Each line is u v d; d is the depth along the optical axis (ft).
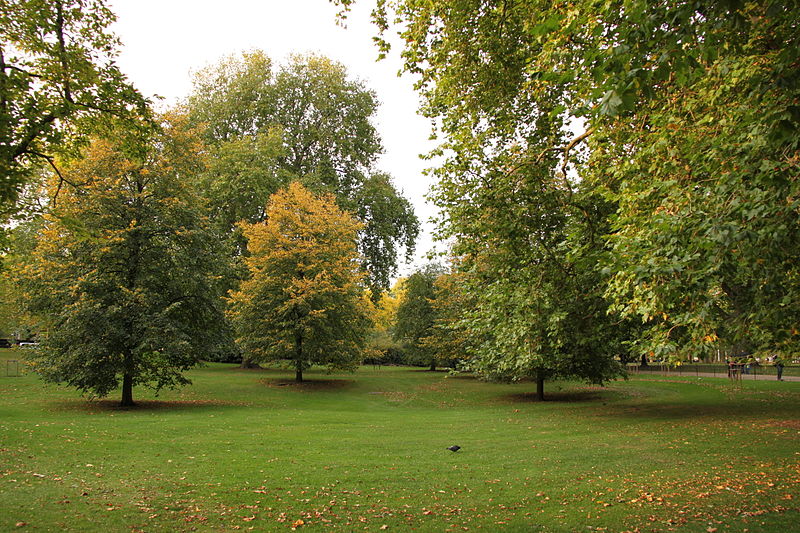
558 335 41.04
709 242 18.43
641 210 26.96
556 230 41.32
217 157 112.78
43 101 33.19
